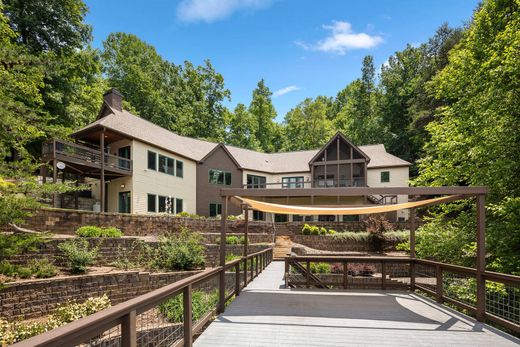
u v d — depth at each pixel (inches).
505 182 354.6
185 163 865.5
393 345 159.2
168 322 211.5
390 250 688.4
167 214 689.6
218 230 720.3
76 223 480.1
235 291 277.0
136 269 417.7
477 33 456.4
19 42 700.7
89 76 986.7
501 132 368.2
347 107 1975.9
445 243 399.5
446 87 491.8
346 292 297.9
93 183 692.7
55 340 59.9
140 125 781.9
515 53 343.6
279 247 732.7
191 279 145.6
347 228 809.5
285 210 339.0
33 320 291.3
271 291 301.0
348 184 960.9
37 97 362.9
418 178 480.4
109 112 737.6
